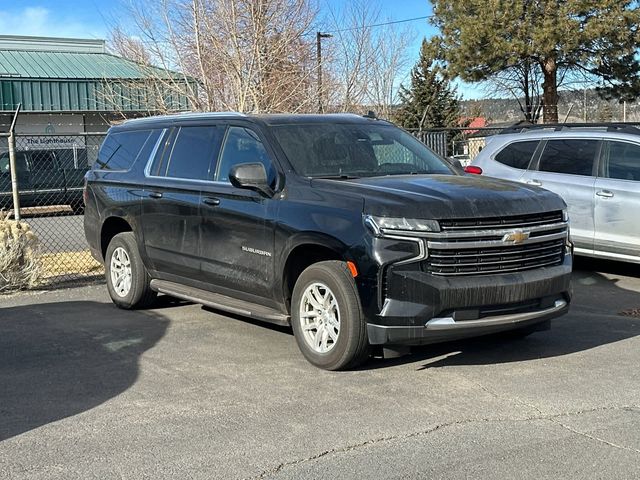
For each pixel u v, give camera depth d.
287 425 4.47
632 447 4.09
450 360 5.79
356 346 5.23
